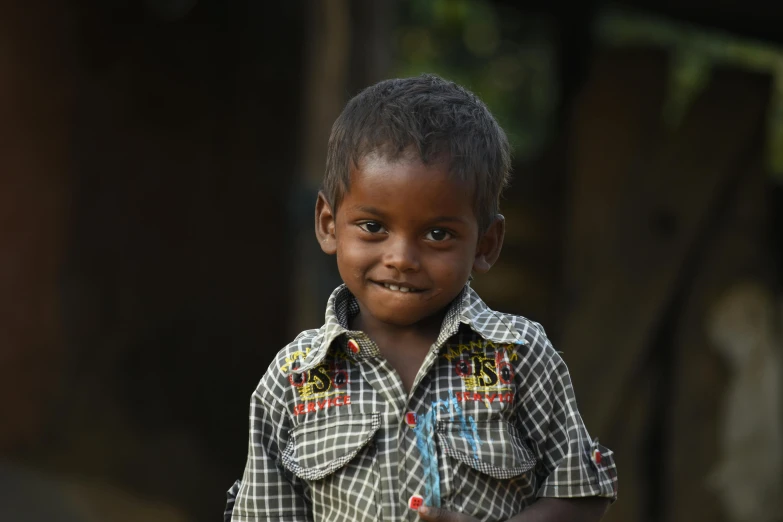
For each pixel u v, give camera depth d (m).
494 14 18.06
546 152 13.81
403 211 3.23
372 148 3.28
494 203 3.47
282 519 3.60
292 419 3.56
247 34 11.51
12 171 11.02
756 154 12.98
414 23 18.36
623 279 12.91
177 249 12.02
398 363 3.52
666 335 12.87
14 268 11.09
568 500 3.53
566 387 3.61
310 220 10.09
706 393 12.53
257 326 11.82
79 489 10.48
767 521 12.25
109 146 11.70
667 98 13.34
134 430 11.63
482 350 3.50
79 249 11.55
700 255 12.91
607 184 13.24
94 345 11.65
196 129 11.90
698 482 12.39
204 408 12.05
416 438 3.41
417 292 3.32
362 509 3.38
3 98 10.88
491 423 3.43
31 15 11.02
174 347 12.08
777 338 12.63
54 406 11.28
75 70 11.39
